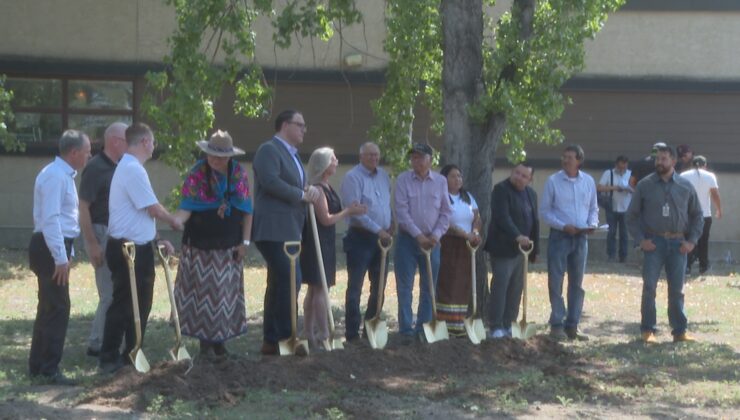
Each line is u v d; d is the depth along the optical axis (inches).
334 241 392.5
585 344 438.9
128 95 767.7
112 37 761.6
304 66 767.7
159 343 412.2
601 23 464.4
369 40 768.9
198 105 433.4
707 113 792.9
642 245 444.5
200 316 343.0
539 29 435.5
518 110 425.4
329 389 323.6
